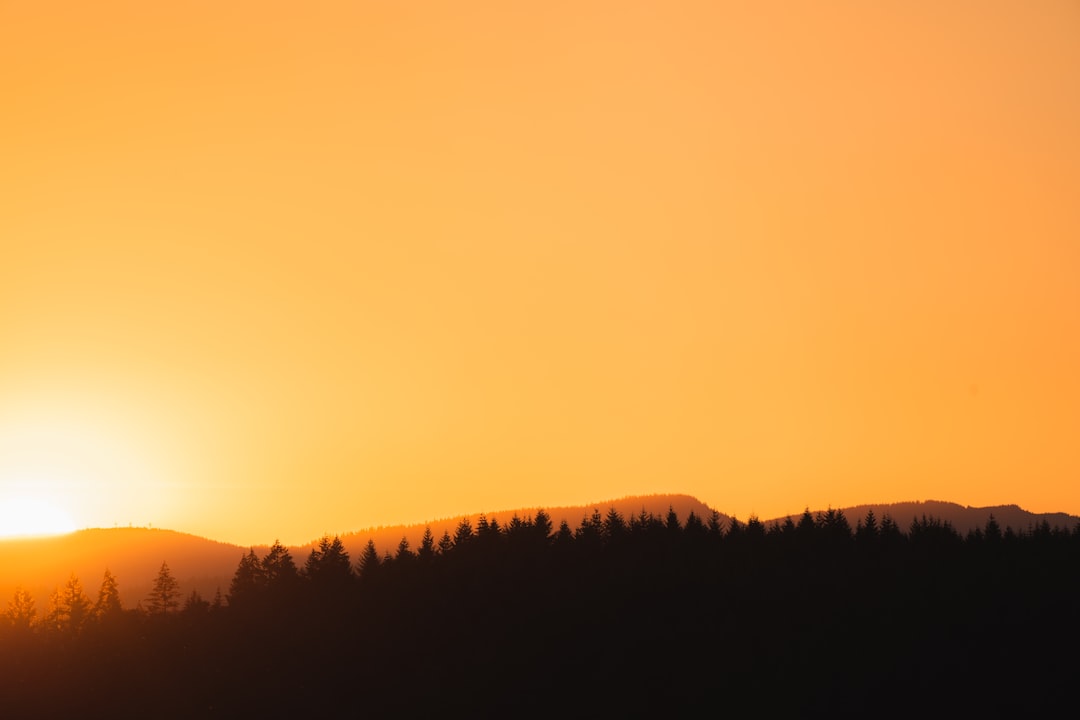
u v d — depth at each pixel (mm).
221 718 99375
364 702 100125
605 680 99625
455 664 105125
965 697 94000
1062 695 93438
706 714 93438
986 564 126250
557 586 121812
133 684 107625
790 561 130500
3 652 118875
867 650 102438
